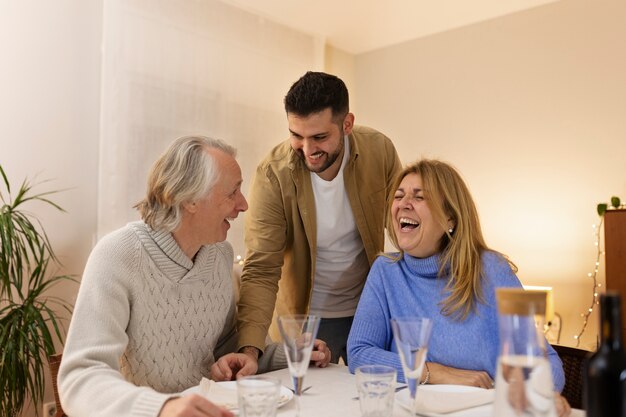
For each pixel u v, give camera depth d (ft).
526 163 12.52
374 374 3.15
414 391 3.17
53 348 7.72
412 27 13.67
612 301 2.32
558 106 12.13
